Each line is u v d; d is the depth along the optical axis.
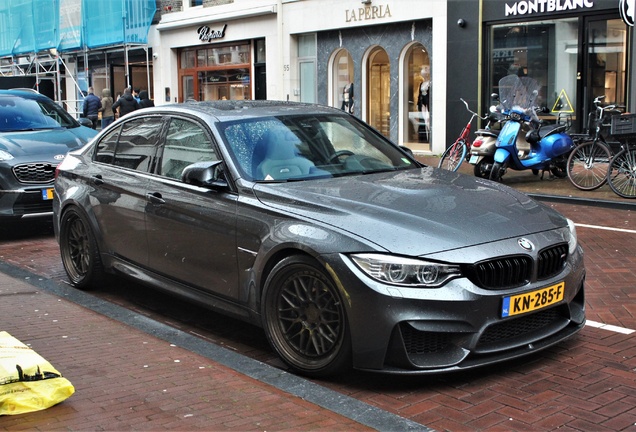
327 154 5.79
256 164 5.46
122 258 6.49
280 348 4.88
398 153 6.27
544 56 17.06
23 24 31.47
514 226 4.77
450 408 4.29
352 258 4.44
